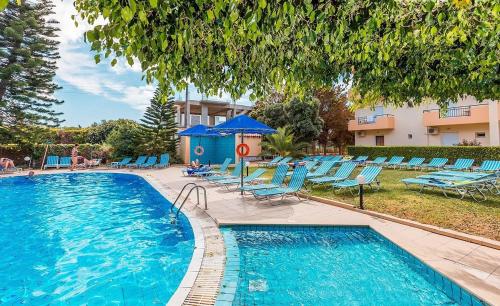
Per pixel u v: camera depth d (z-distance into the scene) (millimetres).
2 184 13789
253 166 20297
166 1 1945
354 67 4387
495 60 3586
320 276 4039
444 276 3514
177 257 4863
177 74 3111
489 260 3926
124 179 15578
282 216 6422
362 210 6719
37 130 23750
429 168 16031
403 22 3082
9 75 22172
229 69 3564
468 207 6637
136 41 2354
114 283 4043
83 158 21016
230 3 2211
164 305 3502
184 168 20188
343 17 2691
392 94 5254
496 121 18547
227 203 7906
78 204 9273
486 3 2730
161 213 7742
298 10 2535
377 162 17875
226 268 3840
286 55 3363
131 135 22609
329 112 28688
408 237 4938
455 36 3152
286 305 3326
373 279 3939
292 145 22234
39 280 4156
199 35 2664
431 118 21766
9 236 6020
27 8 23750
